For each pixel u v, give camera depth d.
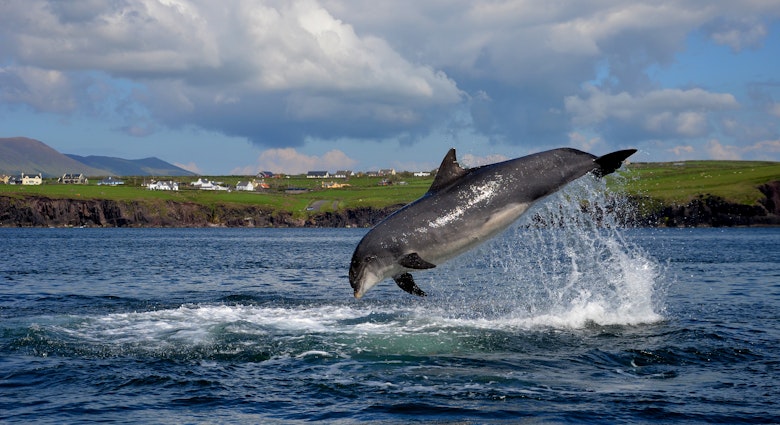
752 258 60.78
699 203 174.50
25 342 18.55
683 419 12.02
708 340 18.97
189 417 12.34
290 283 40.31
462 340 19.05
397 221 17.58
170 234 175.38
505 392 13.89
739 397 13.40
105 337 19.33
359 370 15.78
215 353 17.41
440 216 17.42
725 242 97.75
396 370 15.77
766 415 12.21
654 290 32.75
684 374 15.43
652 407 12.74
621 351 17.64
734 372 15.56
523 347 18.20
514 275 41.09
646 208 158.25
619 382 14.73
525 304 27.23
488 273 42.38
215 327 20.78
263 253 79.81
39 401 13.25
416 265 16.98
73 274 46.38
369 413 12.58
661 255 65.50
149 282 40.62
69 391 13.95
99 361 16.48
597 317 22.91
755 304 27.67
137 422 12.03
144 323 21.61
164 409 12.82
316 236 162.88
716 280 39.09
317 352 17.53
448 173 17.97
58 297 31.67
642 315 23.44
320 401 13.35
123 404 13.11
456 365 16.22
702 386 14.30
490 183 17.52
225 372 15.59
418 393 13.86
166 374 15.32
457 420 12.12
